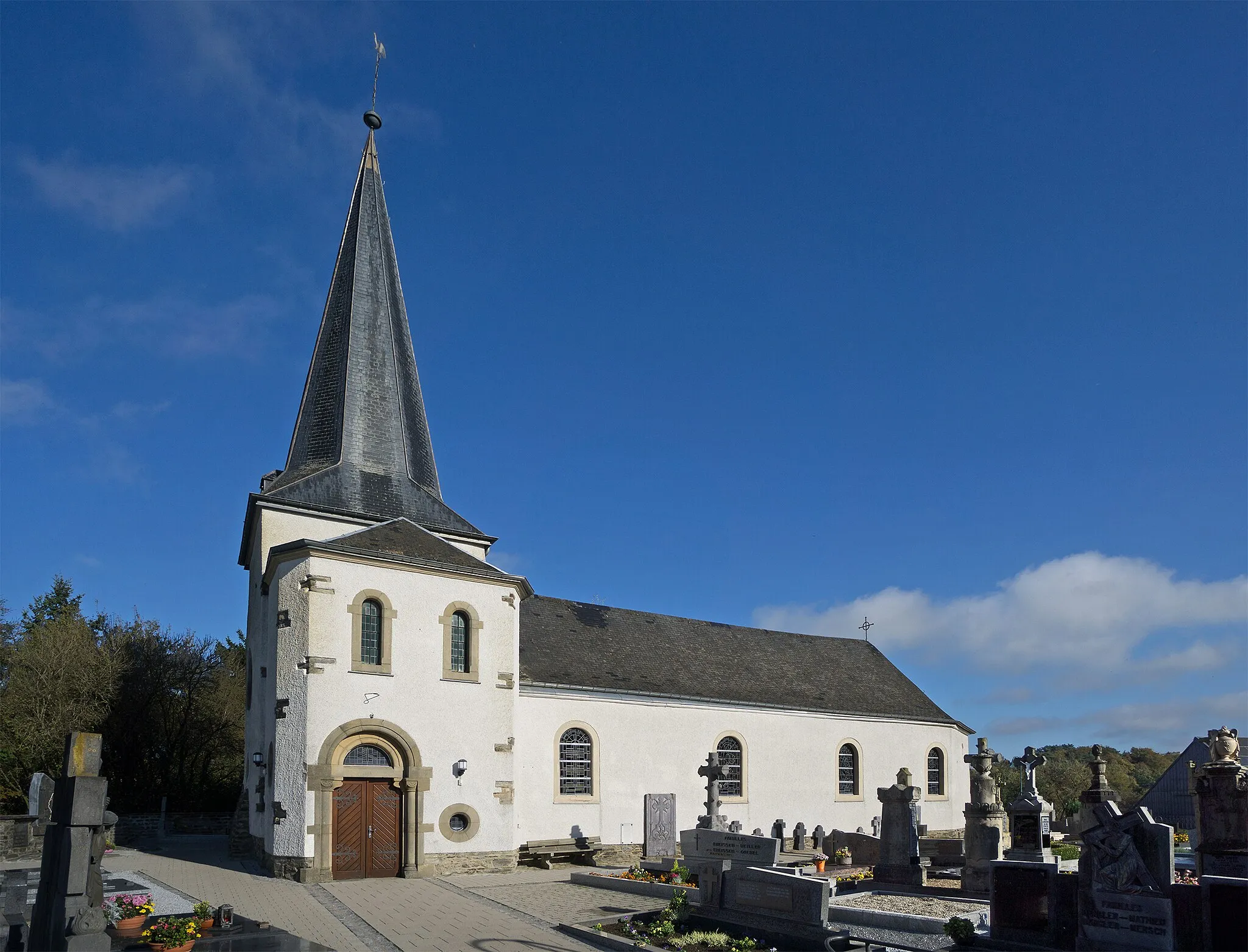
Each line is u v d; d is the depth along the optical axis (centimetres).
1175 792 4894
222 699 4356
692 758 3102
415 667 2341
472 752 2391
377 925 1639
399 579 2364
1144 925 1266
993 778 2153
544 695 2791
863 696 3806
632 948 1431
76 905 1234
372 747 2259
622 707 2964
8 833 2578
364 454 2942
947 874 2323
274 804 2183
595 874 2259
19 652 3772
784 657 3853
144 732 3956
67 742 1313
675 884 1969
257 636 2698
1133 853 1294
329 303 3200
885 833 2212
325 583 2252
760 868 1684
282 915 1717
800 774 3400
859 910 1684
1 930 1416
